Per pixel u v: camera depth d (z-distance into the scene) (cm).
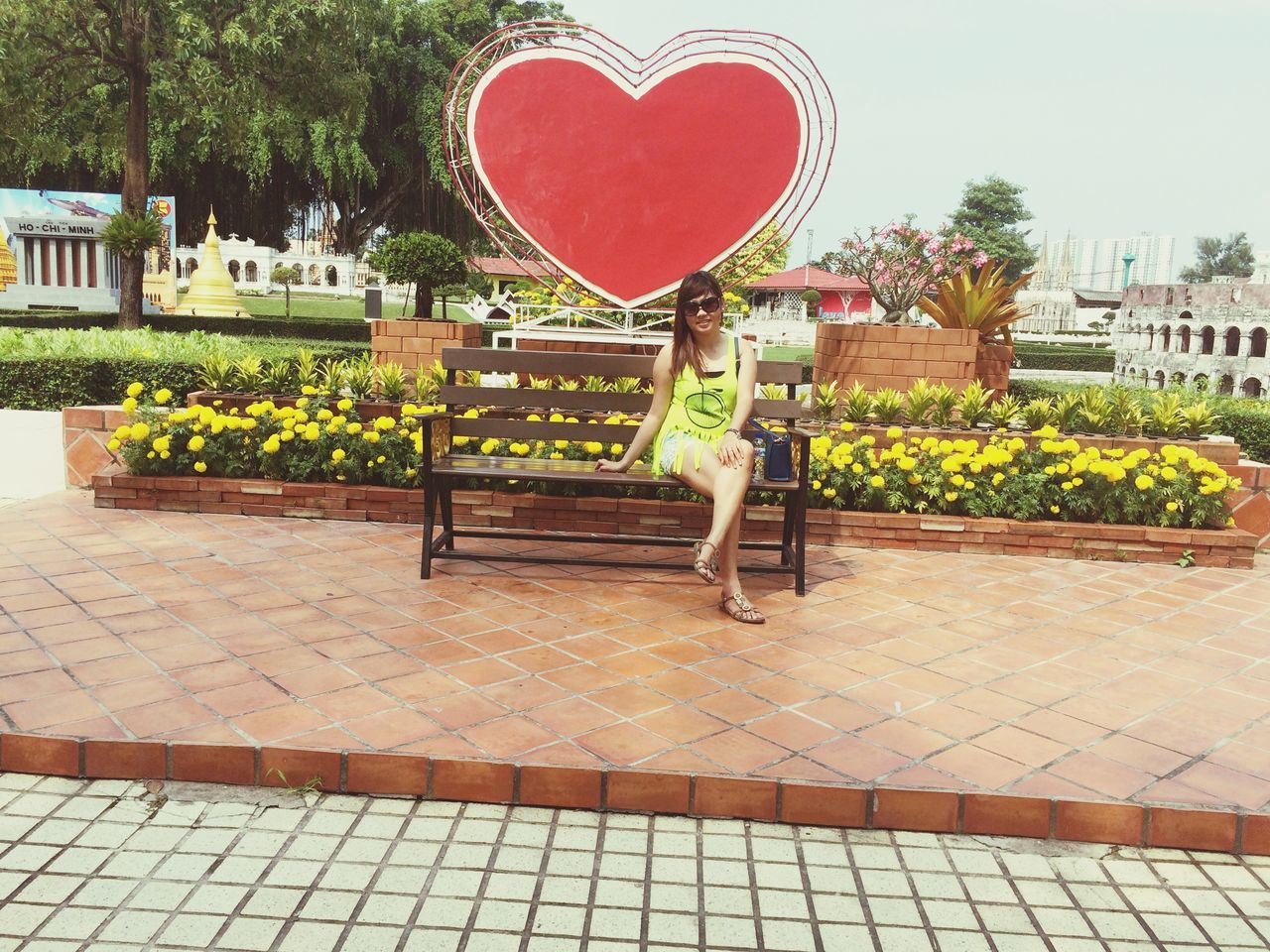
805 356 2892
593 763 299
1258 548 616
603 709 338
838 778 296
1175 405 671
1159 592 508
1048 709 353
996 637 429
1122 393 700
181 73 2048
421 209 4325
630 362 515
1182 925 254
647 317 895
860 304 5572
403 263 1275
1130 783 300
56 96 2133
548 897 254
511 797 298
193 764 302
